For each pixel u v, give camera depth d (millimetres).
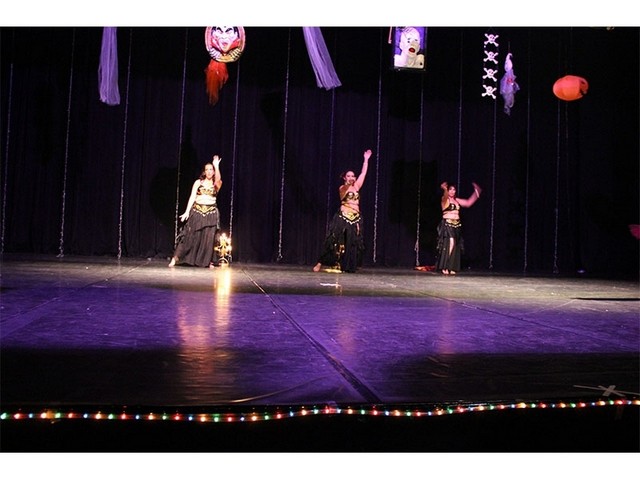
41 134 7691
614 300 4160
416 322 2691
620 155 8977
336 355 1878
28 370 1553
